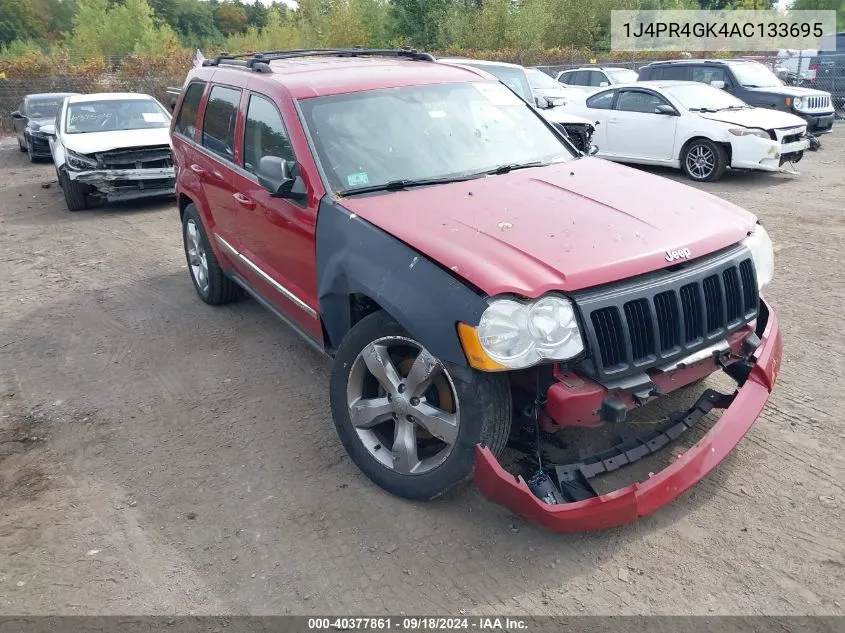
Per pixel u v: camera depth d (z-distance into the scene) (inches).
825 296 221.9
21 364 202.5
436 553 118.8
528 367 111.1
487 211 131.3
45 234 361.1
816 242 281.9
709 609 104.8
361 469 136.4
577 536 121.0
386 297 119.6
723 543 117.6
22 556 123.0
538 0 1341.0
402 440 127.4
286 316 173.5
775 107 521.3
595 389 110.3
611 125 481.1
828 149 546.9
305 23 1604.3
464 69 189.3
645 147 464.1
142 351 207.6
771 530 119.8
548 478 115.3
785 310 212.2
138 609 110.1
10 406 177.5
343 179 145.9
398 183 146.3
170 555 121.6
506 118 175.8
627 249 117.6
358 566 117.0
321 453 149.9
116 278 280.5
